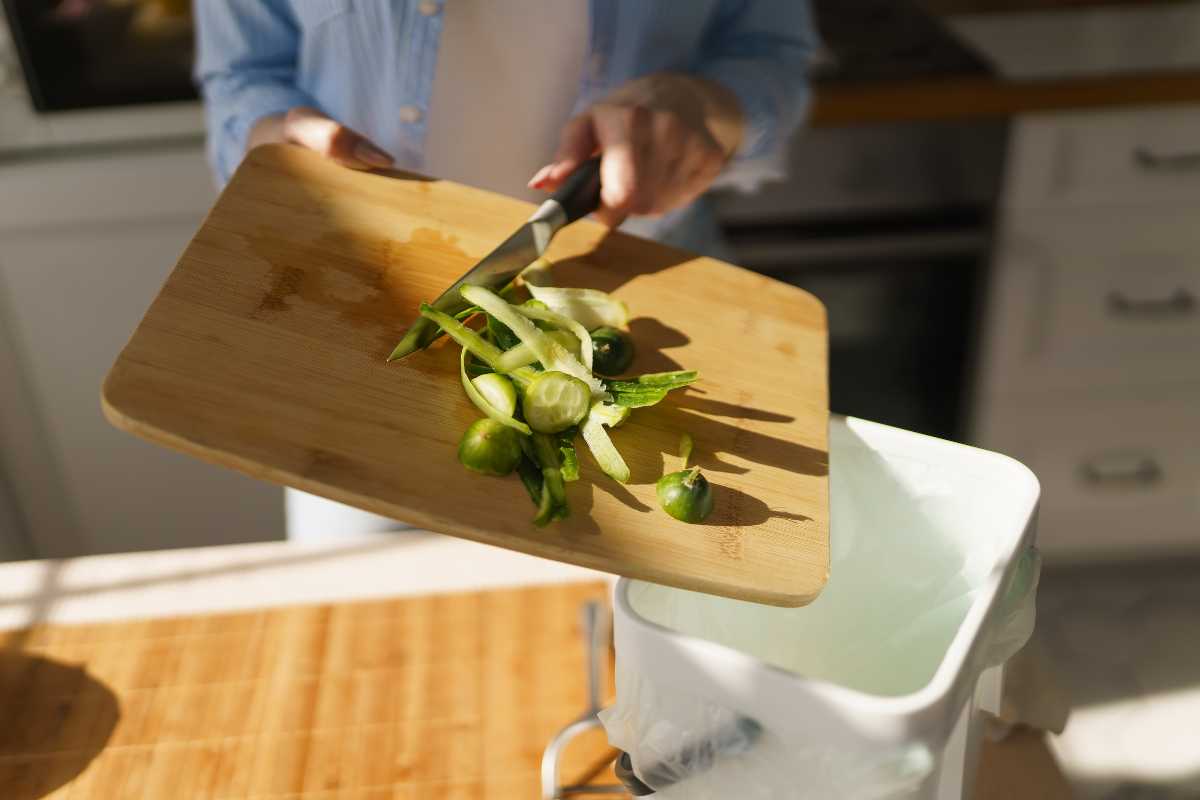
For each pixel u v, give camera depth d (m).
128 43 1.93
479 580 1.31
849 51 2.06
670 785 0.83
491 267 1.15
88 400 2.16
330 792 1.10
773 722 0.76
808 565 0.95
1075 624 2.37
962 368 2.22
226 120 1.48
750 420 1.11
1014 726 1.15
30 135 1.98
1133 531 2.40
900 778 0.75
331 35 1.46
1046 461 2.32
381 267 1.17
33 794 1.10
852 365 2.21
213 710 1.19
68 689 1.21
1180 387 2.25
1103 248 2.12
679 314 1.24
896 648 1.01
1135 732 2.18
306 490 0.95
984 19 2.14
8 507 2.18
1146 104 1.97
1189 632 2.35
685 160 1.36
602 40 1.50
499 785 1.10
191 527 2.26
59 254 2.04
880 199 2.05
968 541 0.97
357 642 1.26
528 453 0.99
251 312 1.08
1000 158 2.02
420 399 1.03
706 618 1.01
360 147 1.28
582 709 1.18
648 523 0.97
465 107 1.51
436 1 1.43
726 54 1.55
